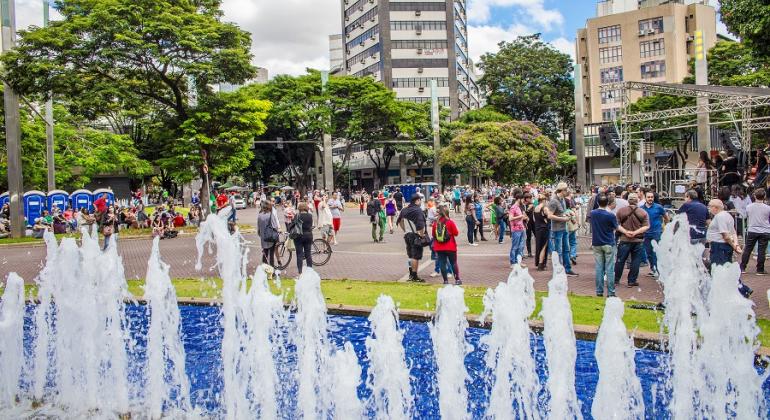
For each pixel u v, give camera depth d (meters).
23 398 6.57
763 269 11.71
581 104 30.44
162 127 29.62
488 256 16.02
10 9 25.36
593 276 12.20
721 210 9.48
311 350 6.79
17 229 26.06
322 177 61.06
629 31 67.50
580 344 7.36
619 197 14.20
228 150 29.66
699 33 26.88
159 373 6.89
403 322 8.77
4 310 7.04
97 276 7.74
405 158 66.38
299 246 13.41
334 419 5.48
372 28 81.25
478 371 6.56
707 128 24.77
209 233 9.27
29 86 25.09
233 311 6.75
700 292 7.25
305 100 53.84
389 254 17.22
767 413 5.54
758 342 6.08
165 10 26.23
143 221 29.58
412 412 5.56
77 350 7.44
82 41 24.97
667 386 5.99
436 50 79.50
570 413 5.52
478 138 49.56
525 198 15.61
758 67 39.81
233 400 6.07
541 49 66.31
